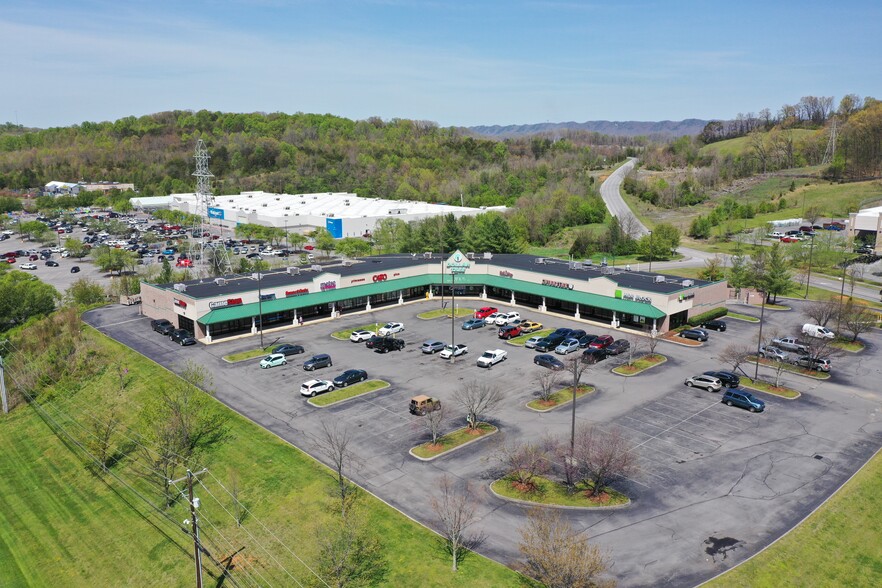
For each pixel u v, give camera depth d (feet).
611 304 265.95
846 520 129.80
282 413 185.57
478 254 376.07
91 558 138.62
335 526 131.34
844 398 193.57
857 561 118.32
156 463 162.20
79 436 191.01
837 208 592.19
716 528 126.52
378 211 619.67
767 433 169.07
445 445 162.61
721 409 184.55
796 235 503.61
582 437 154.92
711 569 114.21
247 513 141.90
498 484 143.95
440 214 566.36
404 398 195.31
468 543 123.24
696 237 536.42
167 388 203.10
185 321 264.11
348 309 304.50
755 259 355.56
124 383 216.33
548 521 117.91
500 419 178.70
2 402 221.05
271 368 223.10
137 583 128.98
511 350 242.17
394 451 160.86
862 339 255.29
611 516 131.03
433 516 132.67
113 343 253.03
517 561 117.08
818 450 159.43
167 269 350.64
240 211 638.12
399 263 327.06
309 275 296.10
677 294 254.88
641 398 192.85
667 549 119.75
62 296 352.49
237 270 396.57
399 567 118.01
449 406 188.55
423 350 239.30
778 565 115.85
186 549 135.54
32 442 195.83
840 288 347.77
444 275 320.91
